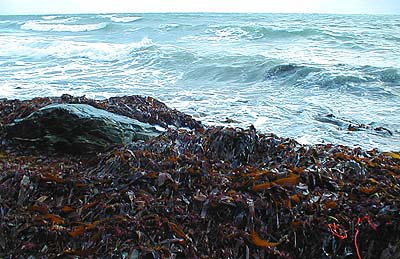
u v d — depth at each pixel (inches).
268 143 186.2
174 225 126.6
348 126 297.3
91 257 119.5
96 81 472.4
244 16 1494.8
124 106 262.1
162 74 520.7
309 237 129.9
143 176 152.3
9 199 148.6
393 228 128.6
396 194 145.9
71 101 261.3
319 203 140.1
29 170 165.3
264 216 135.5
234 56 563.8
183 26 962.1
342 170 165.2
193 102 374.0
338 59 569.6
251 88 446.6
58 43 770.8
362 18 1374.3
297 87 445.4
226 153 182.7
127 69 554.6
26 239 129.1
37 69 555.2
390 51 631.8
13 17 1920.5
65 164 182.7
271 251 124.3
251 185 147.3
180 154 176.1
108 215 135.5
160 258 117.5
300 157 173.0
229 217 134.8
